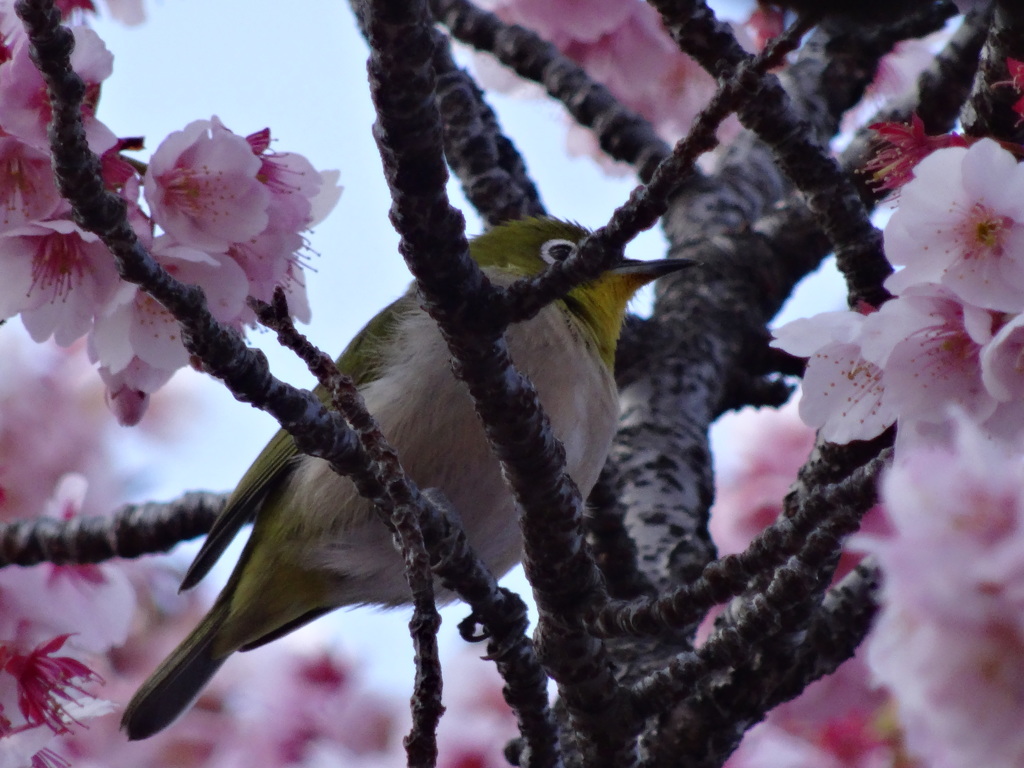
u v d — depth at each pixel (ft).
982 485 16.06
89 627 31.24
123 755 41.52
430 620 19.40
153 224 22.95
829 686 32.12
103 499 47.57
